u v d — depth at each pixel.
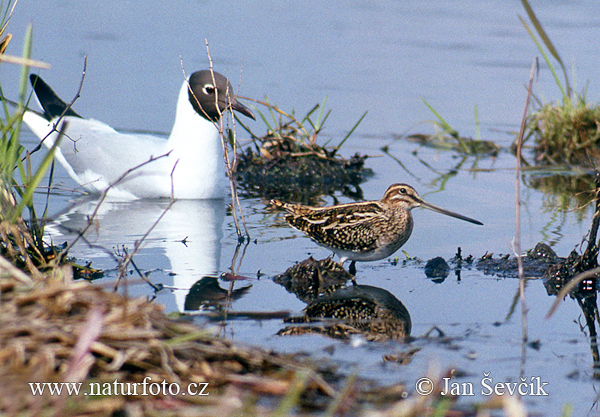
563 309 9.51
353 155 17.20
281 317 8.91
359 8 29.20
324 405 6.66
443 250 11.75
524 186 15.52
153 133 17.08
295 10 28.59
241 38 24.45
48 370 6.18
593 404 7.06
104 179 14.41
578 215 13.46
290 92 19.73
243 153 16.73
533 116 18.33
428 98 20.23
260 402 6.63
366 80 21.33
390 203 11.28
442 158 17.62
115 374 6.54
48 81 19.52
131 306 7.26
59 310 7.02
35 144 17.25
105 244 11.27
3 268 7.75
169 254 10.98
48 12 25.94
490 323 9.00
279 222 13.05
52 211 13.07
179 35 24.44
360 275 10.70
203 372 6.87
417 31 26.22
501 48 24.11
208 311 8.94
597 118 17.81
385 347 8.20
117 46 22.89
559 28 25.41
